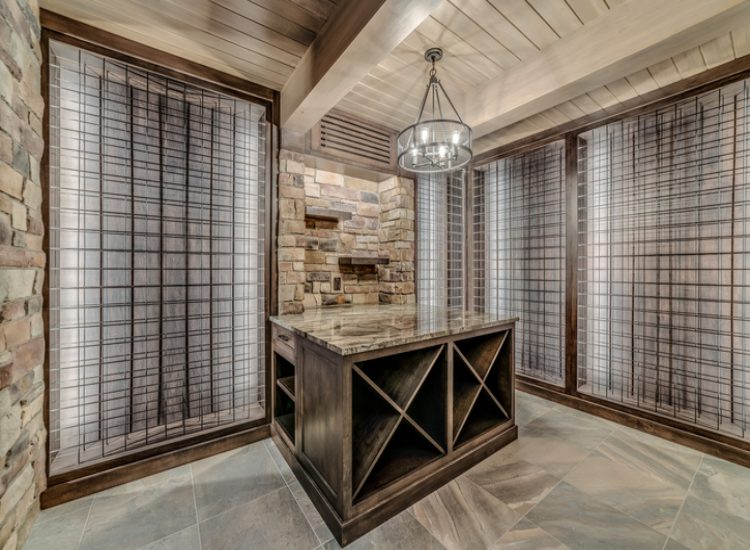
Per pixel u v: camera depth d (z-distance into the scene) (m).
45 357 1.58
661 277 2.43
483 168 3.55
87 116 1.83
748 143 2.03
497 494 1.68
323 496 1.55
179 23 1.67
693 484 1.74
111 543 1.38
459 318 2.18
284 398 2.30
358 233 3.12
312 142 2.55
